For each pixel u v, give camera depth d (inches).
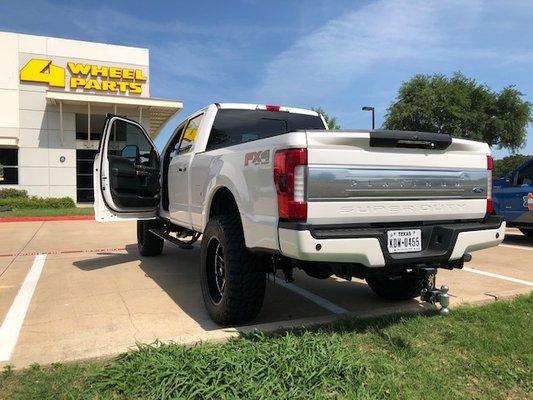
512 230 491.2
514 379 126.8
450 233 149.6
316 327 161.3
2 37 882.8
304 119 242.2
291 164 131.1
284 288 225.6
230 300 157.3
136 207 264.4
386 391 118.5
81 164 999.0
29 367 130.3
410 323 164.4
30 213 702.5
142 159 282.2
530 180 376.8
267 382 118.6
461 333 155.3
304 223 131.3
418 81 1289.4
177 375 121.4
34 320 176.1
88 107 898.7
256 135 227.9
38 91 908.0
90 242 404.5
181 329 164.1
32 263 297.0
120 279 247.0
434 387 121.4
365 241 134.6
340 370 124.9
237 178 158.6
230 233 159.5
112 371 125.6
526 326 162.7
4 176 901.8
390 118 1310.3
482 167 163.5
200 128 218.1
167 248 358.6
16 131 896.9
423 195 150.3
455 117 1239.5
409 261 142.1
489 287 222.5
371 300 202.2
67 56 920.3
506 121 1283.2
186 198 221.5
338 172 135.1
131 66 964.0
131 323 171.5
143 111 981.2
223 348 137.3
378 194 141.3
